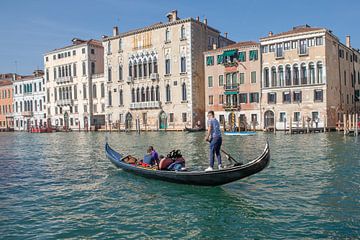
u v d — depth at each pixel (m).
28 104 69.69
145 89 52.66
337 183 11.20
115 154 16.14
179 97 49.16
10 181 13.19
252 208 8.86
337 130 38.31
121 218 8.38
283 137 31.41
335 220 7.81
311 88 40.31
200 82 49.53
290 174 12.88
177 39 49.00
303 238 6.93
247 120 44.47
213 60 46.84
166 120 50.72
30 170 15.85
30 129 65.69
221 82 46.38
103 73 58.38
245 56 44.41
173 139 32.72
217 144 10.63
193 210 8.84
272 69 42.91
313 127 39.81
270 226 7.61
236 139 30.55
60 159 19.72
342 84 44.91
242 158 17.84
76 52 59.94
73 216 8.61
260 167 10.00
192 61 48.00
